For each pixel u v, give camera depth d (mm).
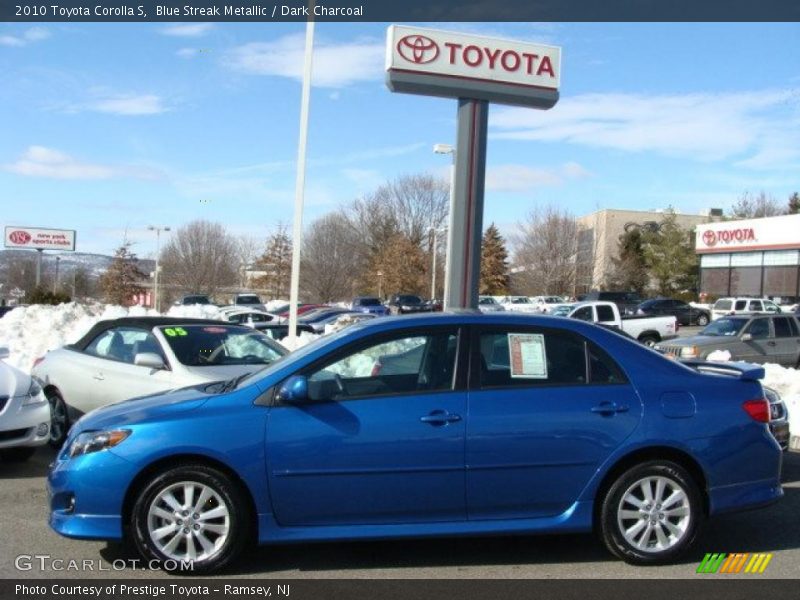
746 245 49781
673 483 5082
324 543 5555
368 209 77688
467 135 13016
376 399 4988
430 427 4926
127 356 8562
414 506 4938
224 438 4832
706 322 42125
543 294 66438
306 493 4875
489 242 77188
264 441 4852
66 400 8828
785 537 5812
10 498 6719
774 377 11984
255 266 72750
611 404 5078
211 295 69188
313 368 5074
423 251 74562
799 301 45219
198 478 4848
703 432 5113
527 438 4969
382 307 47312
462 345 5164
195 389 5559
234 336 8875
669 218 67250
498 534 4988
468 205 13055
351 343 5145
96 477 4844
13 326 17984
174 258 70000
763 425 5301
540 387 5117
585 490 5031
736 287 51625
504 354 5188
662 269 64562
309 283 70188
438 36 12781
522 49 13047
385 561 5188
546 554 5348
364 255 77188
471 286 13078
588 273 67938
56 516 4996
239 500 4875
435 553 5355
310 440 4859
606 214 82688
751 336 17953
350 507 4906
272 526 4883
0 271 82000
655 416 5090
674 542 5082
